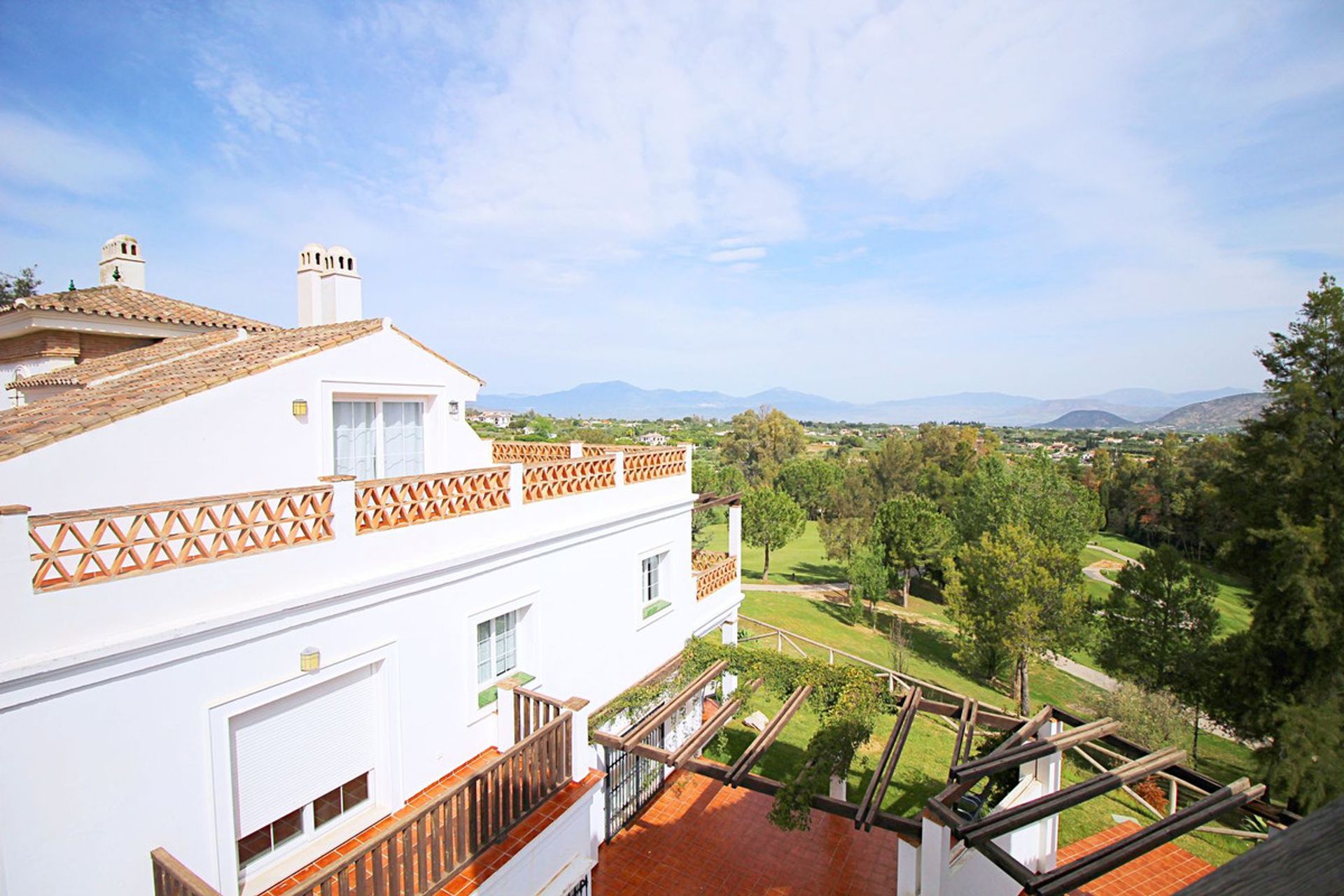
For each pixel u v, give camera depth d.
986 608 25.31
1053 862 11.46
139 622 5.79
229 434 8.70
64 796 5.31
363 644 7.64
